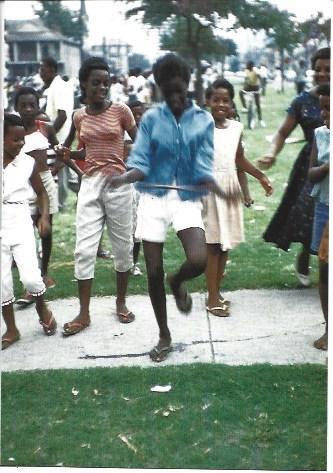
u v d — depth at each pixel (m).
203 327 4.85
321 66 5.12
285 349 4.46
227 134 4.80
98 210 4.71
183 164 3.92
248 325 4.88
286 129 5.31
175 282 3.90
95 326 4.92
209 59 9.20
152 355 4.33
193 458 3.28
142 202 4.07
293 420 3.57
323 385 3.91
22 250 4.56
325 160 4.32
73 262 6.45
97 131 4.60
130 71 8.78
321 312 5.11
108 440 3.44
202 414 3.65
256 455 3.30
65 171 8.35
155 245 4.11
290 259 6.41
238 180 5.12
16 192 4.48
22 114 5.41
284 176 10.33
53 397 3.85
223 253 5.05
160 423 3.58
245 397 3.80
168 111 3.87
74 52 11.38
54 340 4.71
